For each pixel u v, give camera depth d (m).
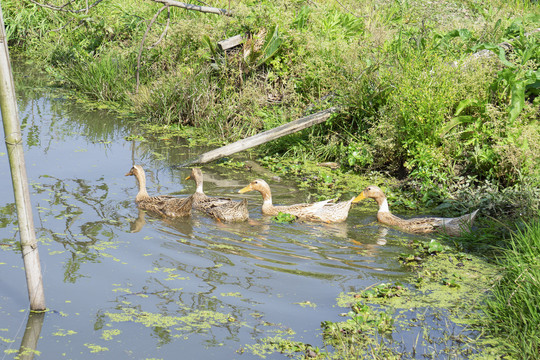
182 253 7.25
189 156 11.54
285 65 13.62
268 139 11.32
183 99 13.80
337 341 5.47
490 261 7.25
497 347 5.40
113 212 8.52
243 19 14.11
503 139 9.41
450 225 8.09
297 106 12.82
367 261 7.18
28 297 6.08
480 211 8.89
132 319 5.76
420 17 17.14
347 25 15.64
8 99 5.23
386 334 5.59
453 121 9.99
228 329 5.63
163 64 15.49
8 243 7.28
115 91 15.50
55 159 10.75
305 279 6.65
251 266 6.94
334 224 8.48
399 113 10.55
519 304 5.79
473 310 6.05
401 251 7.52
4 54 5.10
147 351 5.26
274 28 13.33
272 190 9.89
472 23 15.86
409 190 10.04
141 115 14.37
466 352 5.31
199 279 6.59
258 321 5.77
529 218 8.11
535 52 11.57
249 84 13.43
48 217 8.13
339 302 6.17
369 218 8.77
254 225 8.32
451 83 10.16
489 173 9.52
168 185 9.88
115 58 16.42
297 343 5.39
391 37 14.26
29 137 12.02
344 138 11.68
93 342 5.37
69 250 7.20
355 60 12.41
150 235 7.77
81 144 11.82
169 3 14.20
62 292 6.22
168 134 13.02
